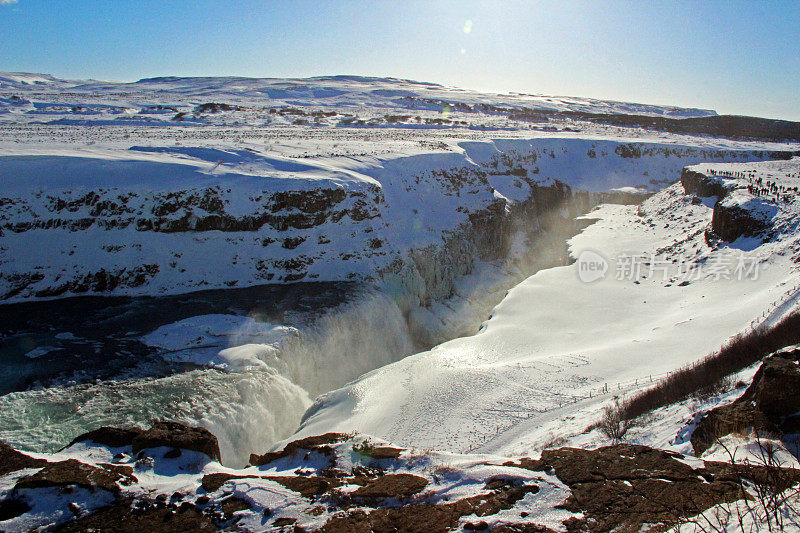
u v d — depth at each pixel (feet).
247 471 27.30
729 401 36.60
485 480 23.91
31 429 58.34
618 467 24.14
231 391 69.36
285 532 20.56
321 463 27.58
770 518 16.11
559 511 20.98
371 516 21.40
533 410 60.59
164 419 61.98
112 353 77.15
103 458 26.30
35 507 21.33
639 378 63.77
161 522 21.25
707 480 22.47
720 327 76.07
